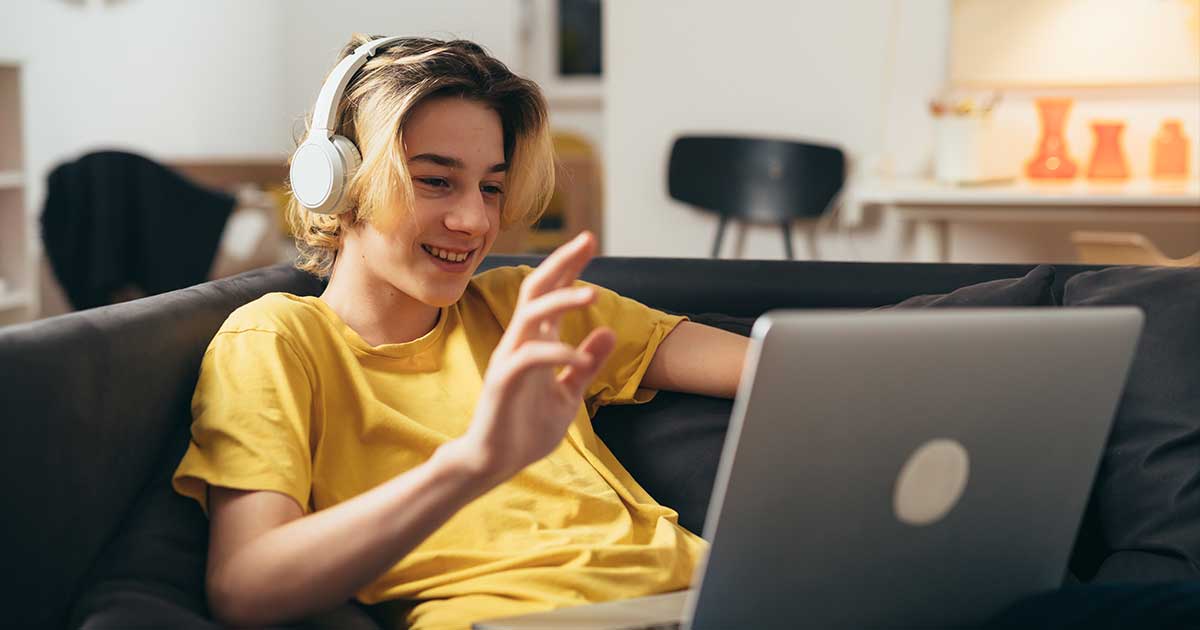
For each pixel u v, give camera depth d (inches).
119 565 39.5
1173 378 55.1
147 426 45.4
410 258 48.7
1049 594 41.2
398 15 259.8
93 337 43.1
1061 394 37.2
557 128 265.3
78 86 209.8
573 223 229.5
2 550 36.1
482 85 49.8
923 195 123.5
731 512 33.3
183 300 51.8
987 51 140.8
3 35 193.0
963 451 36.0
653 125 153.7
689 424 57.5
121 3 219.1
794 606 36.0
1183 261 105.3
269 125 258.8
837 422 33.4
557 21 263.0
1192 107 135.3
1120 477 54.2
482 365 52.9
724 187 149.3
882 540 36.1
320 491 46.5
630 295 65.5
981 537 38.4
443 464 35.7
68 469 39.6
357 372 48.6
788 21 147.8
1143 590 39.8
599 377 57.1
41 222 153.2
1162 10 134.3
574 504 49.6
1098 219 120.7
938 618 39.7
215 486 41.5
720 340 58.0
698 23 150.5
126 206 155.4
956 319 34.1
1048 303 59.2
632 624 41.0
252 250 189.2
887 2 144.2
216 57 243.0
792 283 65.0
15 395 37.8
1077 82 137.9
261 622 37.5
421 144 48.3
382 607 46.1
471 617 43.1
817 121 148.6
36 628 37.5
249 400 43.7
